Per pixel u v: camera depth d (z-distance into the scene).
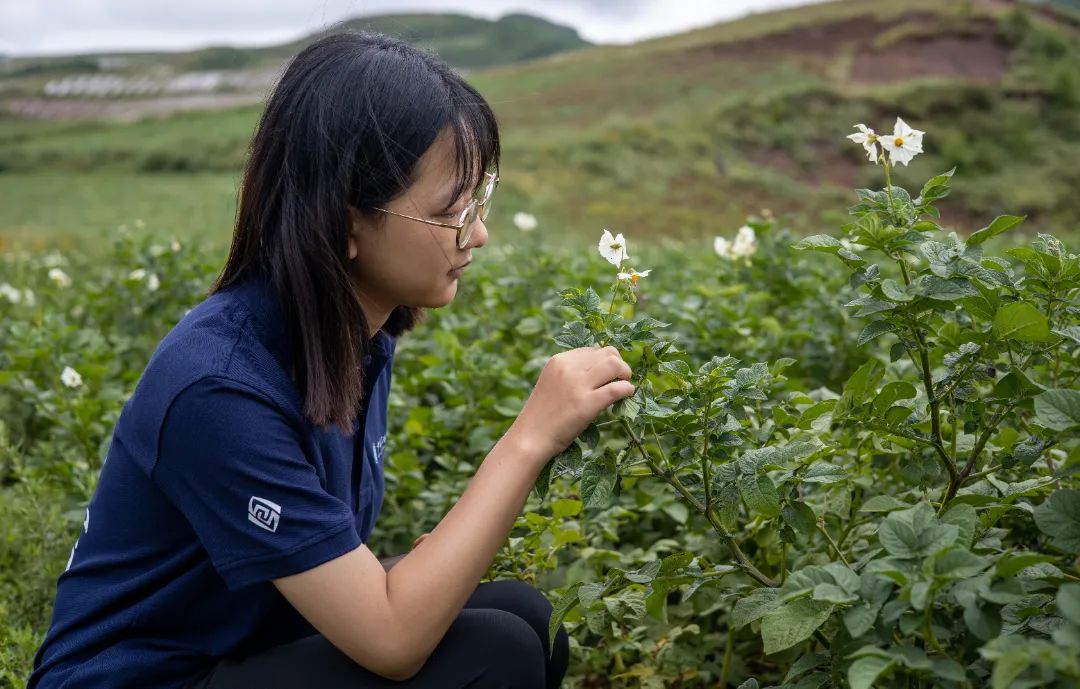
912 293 1.57
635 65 52.00
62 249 14.69
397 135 1.54
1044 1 64.31
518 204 26.92
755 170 34.53
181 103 92.44
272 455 1.56
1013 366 1.63
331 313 1.60
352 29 1.72
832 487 2.11
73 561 1.78
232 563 1.56
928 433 1.97
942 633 1.40
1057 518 1.38
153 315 5.17
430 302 1.71
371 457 2.04
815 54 51.50
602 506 1.62
